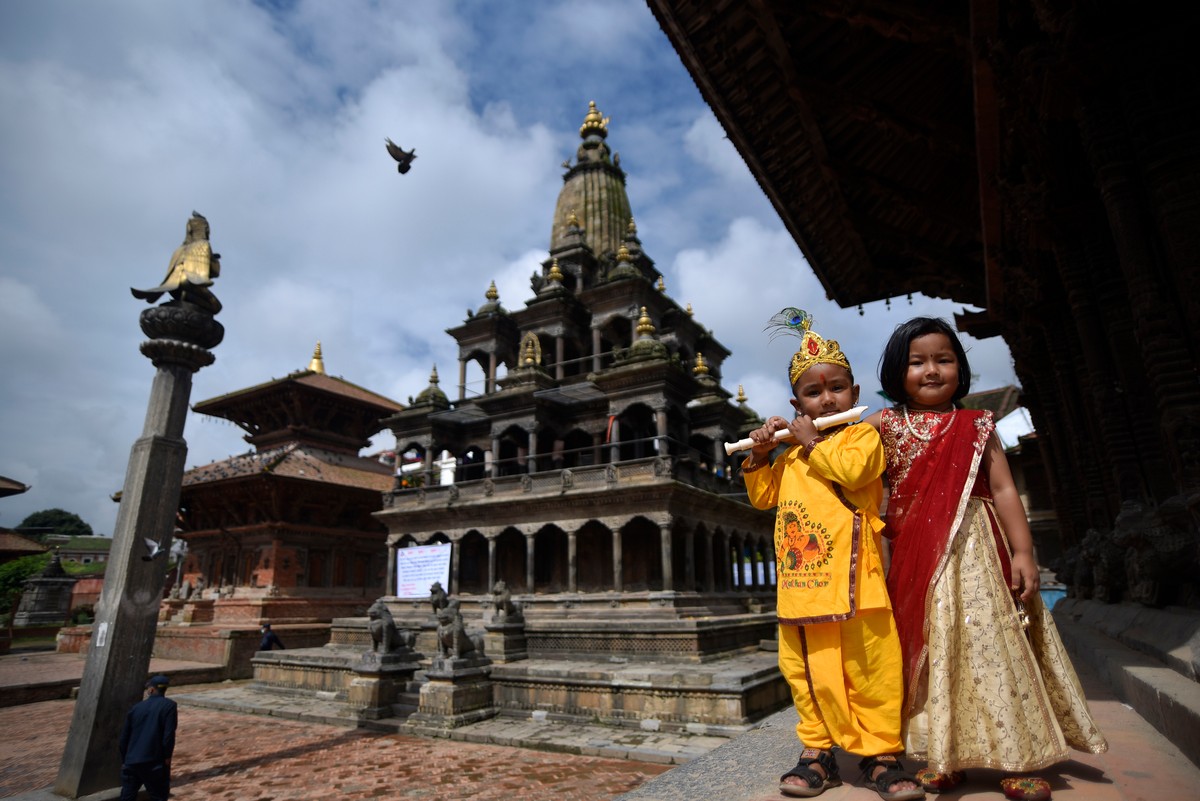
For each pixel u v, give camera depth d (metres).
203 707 23.91
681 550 31.30
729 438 36.03
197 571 42.19
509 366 42.44
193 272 13.41
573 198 47.00
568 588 29.11
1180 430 4.60
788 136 11.65
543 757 15.38
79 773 11.02
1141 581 5.26
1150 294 4.91
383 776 14.22
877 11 8.83
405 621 29.61
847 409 3.05
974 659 2.53
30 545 47.62
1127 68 5.16
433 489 33.22
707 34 9.54
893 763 2.54
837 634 2.71
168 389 13.01
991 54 6.58
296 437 43.72
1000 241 10.67
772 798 2.71
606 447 33.34
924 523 2.69
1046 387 12.66
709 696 16.59
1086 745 2.63
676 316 40.78
